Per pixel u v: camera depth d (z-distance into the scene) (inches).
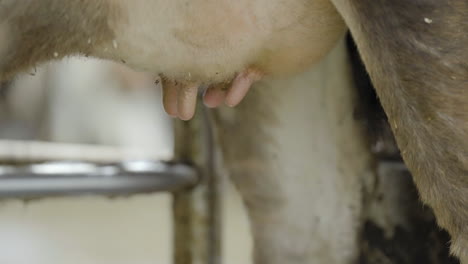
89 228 185.8
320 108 103.6
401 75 73.4
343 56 100.9
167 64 83.2
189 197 121.4
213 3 80.0
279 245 108.0
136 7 80.0
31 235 180.4
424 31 72.4
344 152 104.6
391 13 73.0
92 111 286.5
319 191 105.8
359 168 104.8
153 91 286.7
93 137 286.4
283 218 107.0
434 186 74.0
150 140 285.7
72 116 285.9
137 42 81.4
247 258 156.8
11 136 279.6
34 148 128.6
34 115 283.4
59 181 107.2
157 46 81.7
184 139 121.3
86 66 285.6
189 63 83.0
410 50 72.9
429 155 73.6
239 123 105.0
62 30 80.5
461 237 73.9
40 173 106.4
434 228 102.0
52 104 285.6
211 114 107.2
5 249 172.6
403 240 104.0
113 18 80.4
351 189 105.3
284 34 82.4
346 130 104.0
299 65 85.6
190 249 123.3
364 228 105.9
